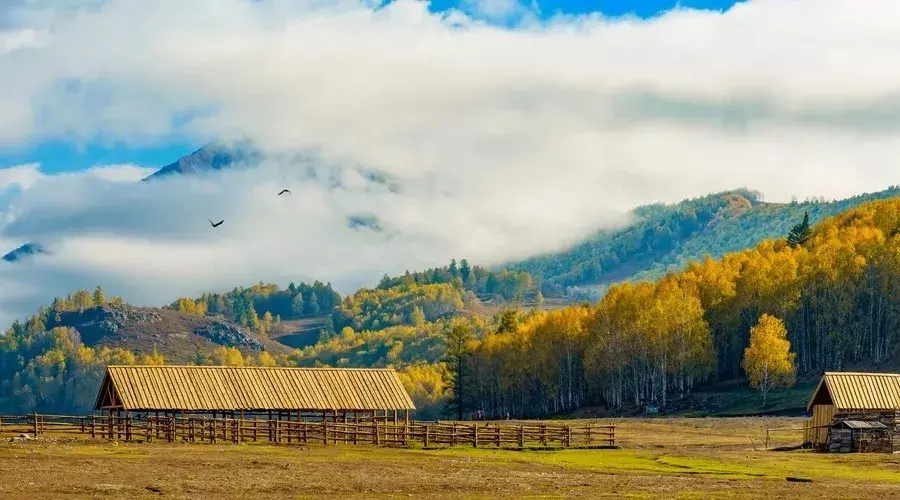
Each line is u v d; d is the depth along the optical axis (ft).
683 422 404.16
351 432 264.31
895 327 558.15
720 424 386.93
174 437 256.73
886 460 243.81
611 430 286.87
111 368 269.23
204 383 273.95
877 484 195.31
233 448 239.09
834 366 546.26
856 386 278.26
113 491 155.63
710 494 172.96
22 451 207.72
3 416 254.88
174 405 263.90
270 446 249.34
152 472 181.68
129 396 261.44
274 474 185.78
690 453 261.65
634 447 281.74
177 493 157.17
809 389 505.25
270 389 279.28
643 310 561.43
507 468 210.79
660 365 558.56
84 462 192.34
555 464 222.89
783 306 560.61
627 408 563.89
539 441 282.36
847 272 551.59
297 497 158.10
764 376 492.13
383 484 176.96
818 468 223.92
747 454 259.60
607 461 234.58
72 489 155.53
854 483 196.44
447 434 271.49
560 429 281.33
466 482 182.80
